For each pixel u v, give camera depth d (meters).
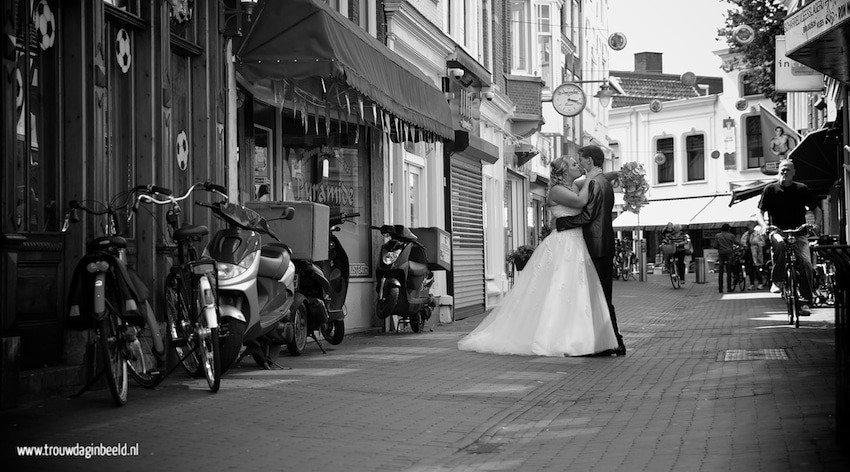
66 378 8.48
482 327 13.26
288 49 11.79
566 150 46.06
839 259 6.36
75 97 9.00
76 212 8.87
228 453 6.32
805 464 5.88
